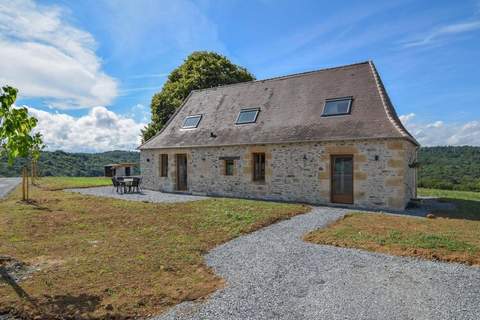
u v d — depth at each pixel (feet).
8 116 15.11
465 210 37.11
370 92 43.29
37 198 44.96
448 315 13.00
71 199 43.91
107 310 13.21
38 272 17.16
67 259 19.33
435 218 31.40
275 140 44.16
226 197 48.08
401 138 35.91
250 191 47.14
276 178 44.83
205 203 39.60
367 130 38.60
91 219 30.81
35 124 16.21
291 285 16.02
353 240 23.17
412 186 45.85
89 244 22.61
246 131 48.83
